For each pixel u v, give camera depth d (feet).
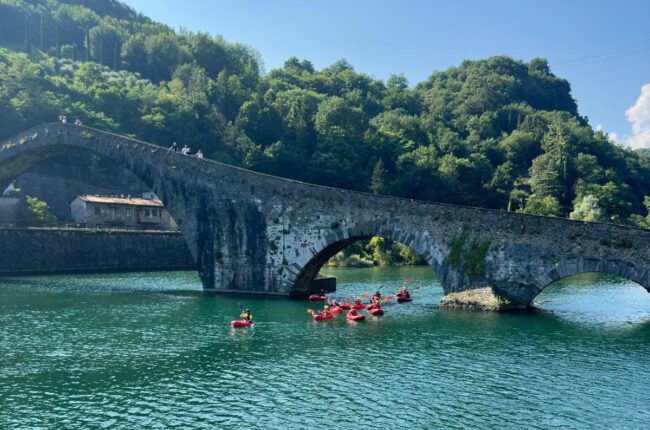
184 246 322.96
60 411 87.97
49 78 398.62
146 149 210.79
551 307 176.65
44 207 322.96
